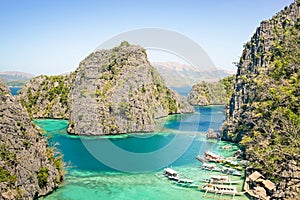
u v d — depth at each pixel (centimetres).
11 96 3547
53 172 3516
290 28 6066
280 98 4362
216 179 3684
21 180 2986
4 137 3105
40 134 3881
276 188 3178
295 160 3291
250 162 4069
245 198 3256
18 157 3100
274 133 3928
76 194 3284
